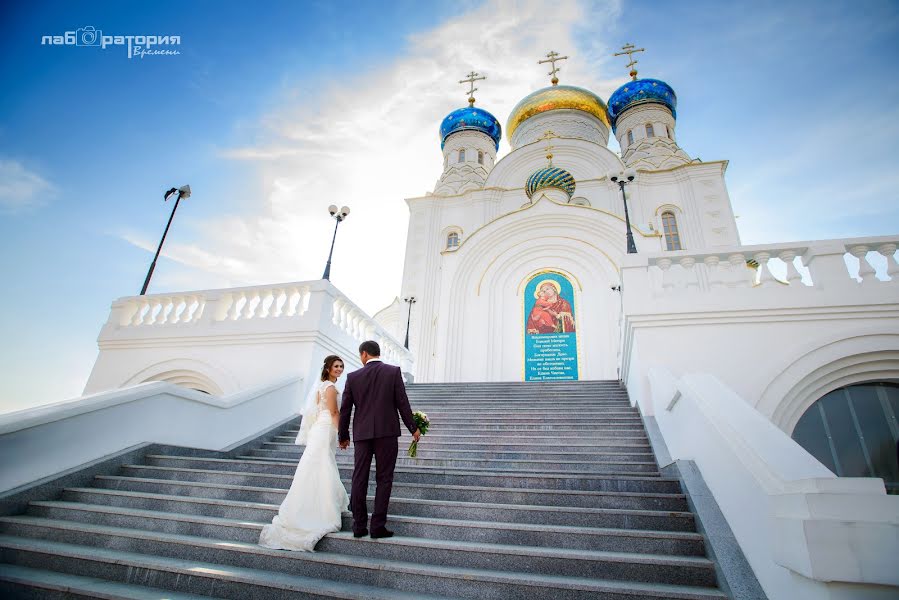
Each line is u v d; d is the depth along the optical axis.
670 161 23.23
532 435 7.25
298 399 8.95
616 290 16.84
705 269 12.44
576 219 18.22
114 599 3.20
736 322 7.91
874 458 7.16
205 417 7.01
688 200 20.67
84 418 5.40
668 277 8.55
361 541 3.73
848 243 8.01
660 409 6.32
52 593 3.31
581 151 23.48
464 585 3.24
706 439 4.19
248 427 7.77
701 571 3.30
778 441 3.40
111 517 4.36
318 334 9.45
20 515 4.56
